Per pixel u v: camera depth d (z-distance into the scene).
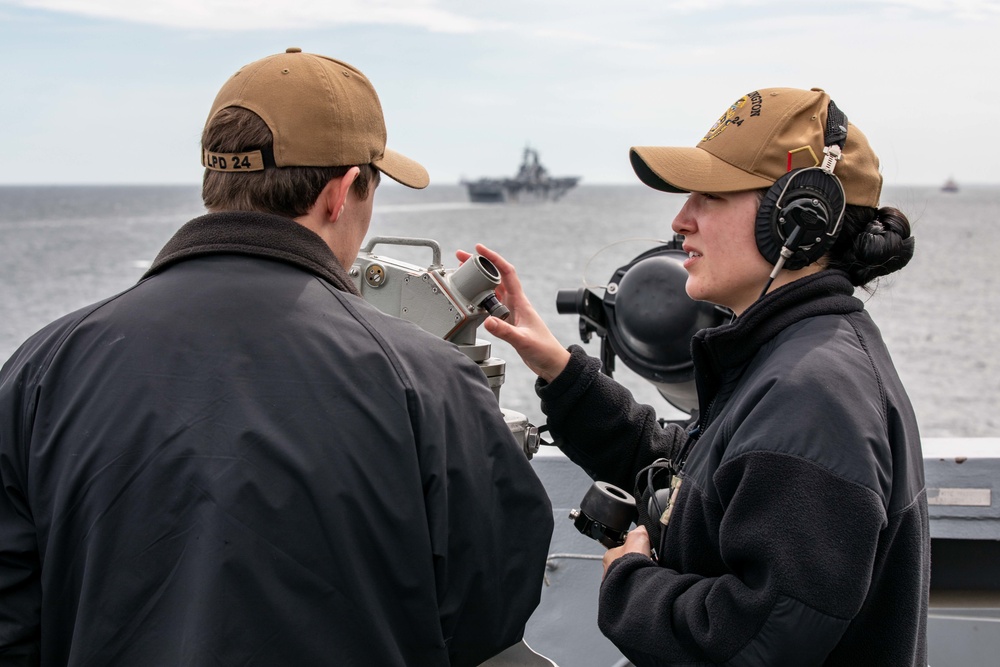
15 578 1.20
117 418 1.18
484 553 1.31
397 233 57.28
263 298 1.24
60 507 1.18
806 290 1.39
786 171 1.40
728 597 1.23
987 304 31.53
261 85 1.31
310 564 1.16
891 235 1.42
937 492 2.47
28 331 22.39
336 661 1.18
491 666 1.56
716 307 2.25
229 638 1.12
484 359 1.82
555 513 2.51
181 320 1.22
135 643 1.14
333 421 1.20
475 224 73.50
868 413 1.25
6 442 1.22
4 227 79.88
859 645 1.33
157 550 1.15
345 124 1.33
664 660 1.31
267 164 1.30
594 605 2.35
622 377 13.19
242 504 1.14
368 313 1.29
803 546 1.17
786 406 1.24
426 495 1.25
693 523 1.37
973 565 2.52
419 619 1.24
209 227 1.29
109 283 33.38
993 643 2.39
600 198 166.38
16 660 1.20
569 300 2.41
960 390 17.66
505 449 1.34
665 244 2.40
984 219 108.38
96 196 195.88
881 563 1.28
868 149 1.46
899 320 27.47
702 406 1.52
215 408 1.18
